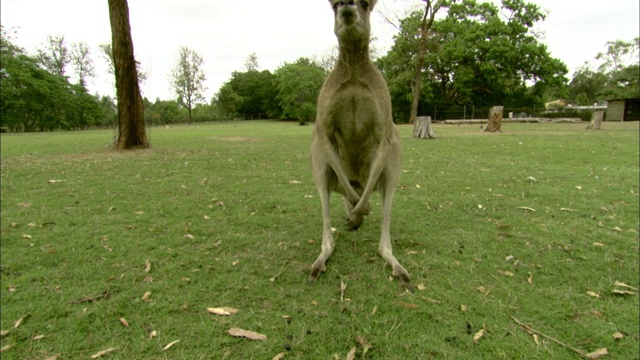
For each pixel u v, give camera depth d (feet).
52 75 120.37
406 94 110.93
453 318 7.04
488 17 107.76
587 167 22.12
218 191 16.85
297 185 18.11
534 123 84.23
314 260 9.59
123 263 9.37
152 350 6.22
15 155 30.14
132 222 12.53
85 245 10.50
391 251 9.21
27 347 6.33
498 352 6.17
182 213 13.55
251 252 10.11
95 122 136.77
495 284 8.30
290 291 7.99
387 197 9.30
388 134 8.79
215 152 30.78
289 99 156.25
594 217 12.89
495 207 14.14
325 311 7.24
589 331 6.74
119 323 6.95
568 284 8.36
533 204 14.48
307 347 6.25
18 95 107.45
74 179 19.48
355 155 9.34
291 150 32.07
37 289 8.14
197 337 6.52
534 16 105.91
